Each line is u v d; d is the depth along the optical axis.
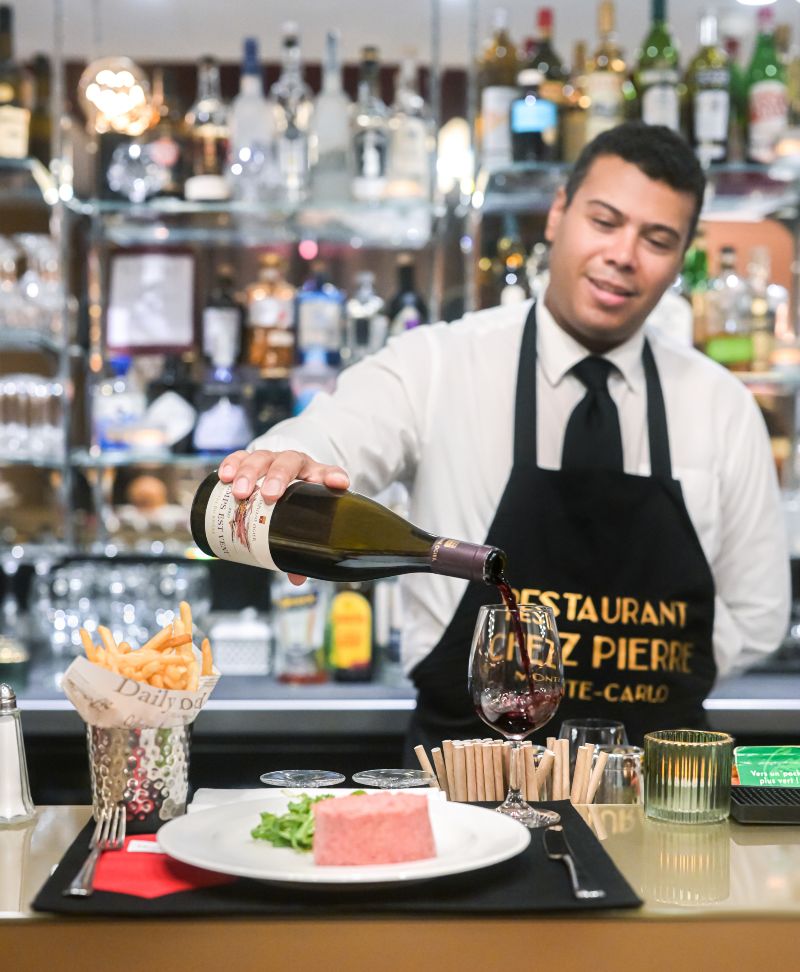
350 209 3.00
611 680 1.85
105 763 1.11
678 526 1.87
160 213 3.03
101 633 1.16
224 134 3.03
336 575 1.32
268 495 1.27
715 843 1.10
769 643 2.14
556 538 1.85
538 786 1.26
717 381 2.10
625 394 2.02
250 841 1.03
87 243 3.11
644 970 0.90
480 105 3.03
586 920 0.90
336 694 2.75
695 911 0.90
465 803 1.18
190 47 3.22
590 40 3.22
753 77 3.02
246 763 2.56
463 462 2.00
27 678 2.85
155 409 3.04
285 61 3.23
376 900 0.91
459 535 2.00
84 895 0.91
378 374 2.03
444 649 1.84
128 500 3.12
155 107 3.04
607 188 1.84
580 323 1.91
